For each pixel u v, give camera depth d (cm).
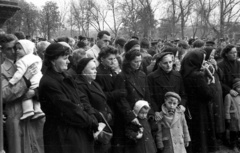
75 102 421
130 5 2341
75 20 2170
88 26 2248
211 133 617
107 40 687
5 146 476
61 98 407
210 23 2050
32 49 488
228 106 671
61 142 408
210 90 589
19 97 465
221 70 685
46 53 427
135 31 2275
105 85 526
